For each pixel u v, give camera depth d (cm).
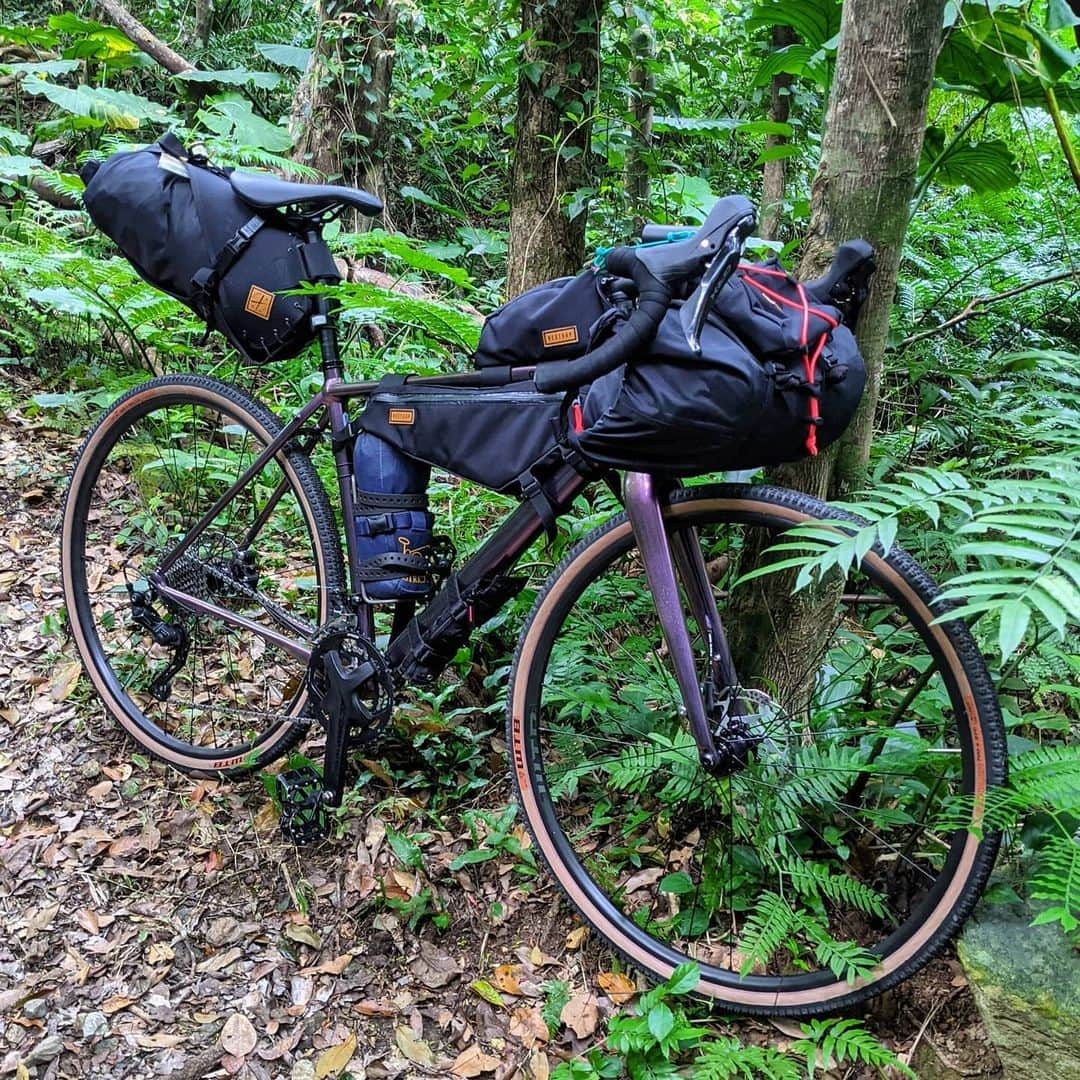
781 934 158
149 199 186
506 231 472
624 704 205
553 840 179
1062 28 188
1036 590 118
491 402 169
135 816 203
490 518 267
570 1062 153
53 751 216
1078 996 136
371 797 205
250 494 244
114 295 292
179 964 173
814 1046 152
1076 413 171
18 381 340
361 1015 166
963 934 149
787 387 136
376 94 436
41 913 180
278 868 191
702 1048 156
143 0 559
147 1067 156
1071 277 260
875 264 160
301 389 296
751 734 161
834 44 229
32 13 559
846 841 180
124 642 243
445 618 183
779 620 186
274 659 240
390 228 437
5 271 335
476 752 212
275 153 439
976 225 349
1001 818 142
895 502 147
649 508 159
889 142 160
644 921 175
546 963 175
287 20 559
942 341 277
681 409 135
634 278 135
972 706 146
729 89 457
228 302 186
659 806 197
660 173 360
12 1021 161
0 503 283
